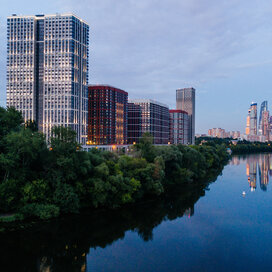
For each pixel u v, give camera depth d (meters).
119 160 103.50
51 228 76.50
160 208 99.56
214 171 193.12
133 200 100.56
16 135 77.88
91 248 67.69
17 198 79.81
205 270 58.19
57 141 85.12
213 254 65.31
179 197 115.88
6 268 57.22
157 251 66.69
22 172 81.50
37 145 81.06
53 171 84.19
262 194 123.88
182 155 141.62
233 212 96.69
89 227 79.50
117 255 64.44
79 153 91.12
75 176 86.06
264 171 199.88
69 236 72.94
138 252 66.00
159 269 58.53
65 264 59.75
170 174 133.50
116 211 93.62
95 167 91.00
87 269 58.03
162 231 78.88
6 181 78.06
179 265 60.28
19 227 74.31
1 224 74.38
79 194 87.12
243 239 73.94
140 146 124.06
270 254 65.38
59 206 82.31
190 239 73.69
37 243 68.06
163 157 127.69
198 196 118.38
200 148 192.12
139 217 89.62
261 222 86.62
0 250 64.12
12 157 77.81
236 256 64.44
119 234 76.19
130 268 58.72
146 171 104.50
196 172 150.12
